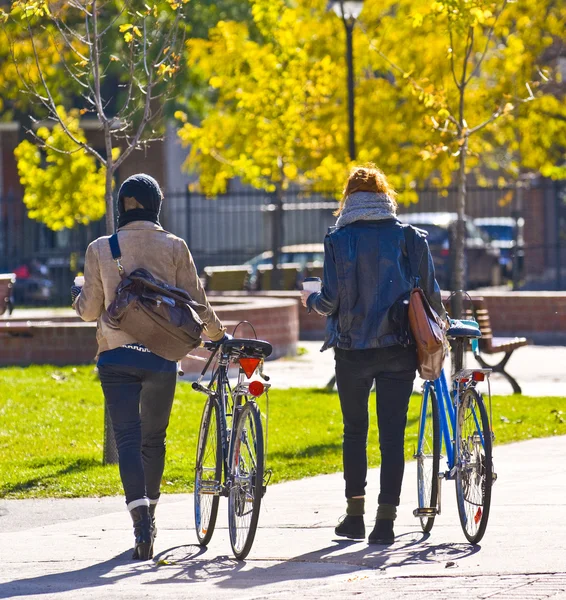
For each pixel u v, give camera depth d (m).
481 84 77.19
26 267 103.56
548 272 115.62
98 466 32.66
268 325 61.00
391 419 22.33
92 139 125.50
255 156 84.00
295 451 34.22
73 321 62.25
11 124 125.81
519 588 17.55
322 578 19.17
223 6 106.69
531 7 70.06
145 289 21.25
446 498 27.08
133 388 21.61
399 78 77.38
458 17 44.75
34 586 19.23
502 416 39.94
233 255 133.75
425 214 118.75
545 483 28.17
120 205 22.27
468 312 45.91
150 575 19.95
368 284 21.95
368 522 24.66
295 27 81.75
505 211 136.88
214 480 21.98
